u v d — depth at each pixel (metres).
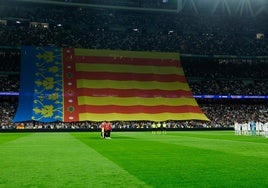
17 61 94.88
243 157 23.53
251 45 108.81
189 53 102.88
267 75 104.69
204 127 83.19
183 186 13.49
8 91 85.06
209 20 114.75
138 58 96.19
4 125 75.94
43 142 39.91
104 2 104.12
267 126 53.72
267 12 113.81
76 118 79.56
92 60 92.94
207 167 18.56
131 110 84.12
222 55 102.50
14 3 101.56
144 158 23.00
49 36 99.94
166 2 107.38
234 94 97.12
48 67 89.12
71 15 107.19
